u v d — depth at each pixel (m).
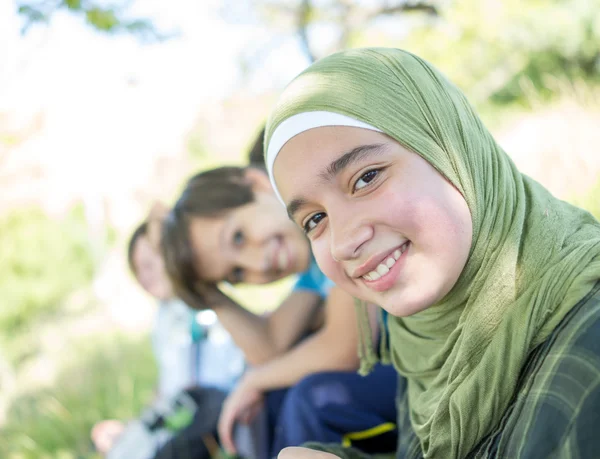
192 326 2.51
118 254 5.98
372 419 1.51
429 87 1.04
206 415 2.13
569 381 0.83
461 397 0.97
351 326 1.67
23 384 4.02
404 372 1.19
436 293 0.97
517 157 3.59
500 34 6.52
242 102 8.31
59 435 3.21
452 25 6.89
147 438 2.18
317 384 1.55
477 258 1.00
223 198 1.90
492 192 1.03
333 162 0.99
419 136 0.99
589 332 0.85
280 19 6.85
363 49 1.08
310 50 6.93
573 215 1.03
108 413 3.31
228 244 1.90
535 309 0.92
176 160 6.76
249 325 1.97
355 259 0.99
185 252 1.92
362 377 1.57
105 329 4.76
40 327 5.27
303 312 1.99
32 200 5.90
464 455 0.99
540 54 6.36
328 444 1.30
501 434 0.92
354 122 0.98
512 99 6.38
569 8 6.23
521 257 0.98
